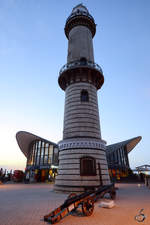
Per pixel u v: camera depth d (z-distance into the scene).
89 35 25.75
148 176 27.17
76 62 21.59
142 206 9.62
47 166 38.78
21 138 44.25
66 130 19.19
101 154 17.77
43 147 42.69
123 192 16.98
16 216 7.53
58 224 6.46
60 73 22.36
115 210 8.66
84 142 17.41
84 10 28.22
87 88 20.64
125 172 46.84
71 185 15.72
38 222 6.68
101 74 21.75
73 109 19.59
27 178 40.94
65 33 28.25
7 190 18.75
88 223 6.57
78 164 16.53
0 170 43.25
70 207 7.48
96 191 9.64
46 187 23.12
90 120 18.97
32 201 11.20
